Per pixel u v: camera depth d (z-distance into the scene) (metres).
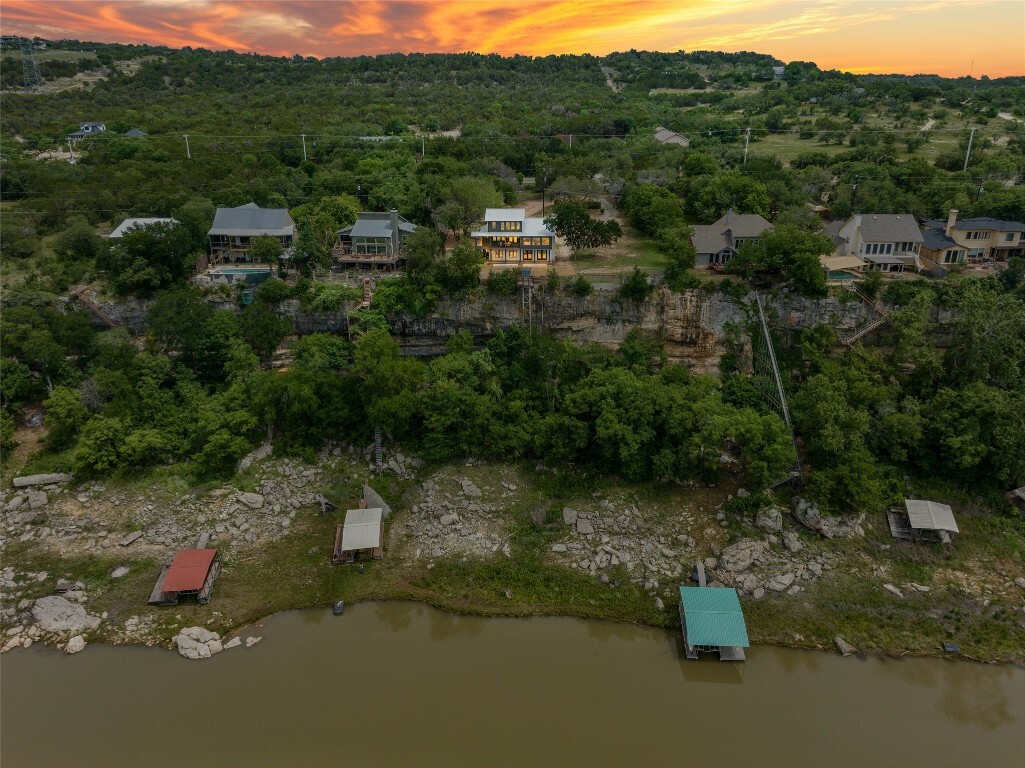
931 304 84.56
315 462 77.00
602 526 68.31
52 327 83.38
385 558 65.69
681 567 63.72
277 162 138.88
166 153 143.38
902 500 69.56
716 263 95.19
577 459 76.31
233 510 70.38
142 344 89.44
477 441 76.88
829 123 182.12
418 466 76.94
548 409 78.31
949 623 58.72
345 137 152.75
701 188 115.50
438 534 67.69
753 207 106.50
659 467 71.56
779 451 68.06
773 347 86.38
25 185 124.94
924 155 147.62
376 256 97.81
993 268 94.50
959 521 68.94
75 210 113.62
